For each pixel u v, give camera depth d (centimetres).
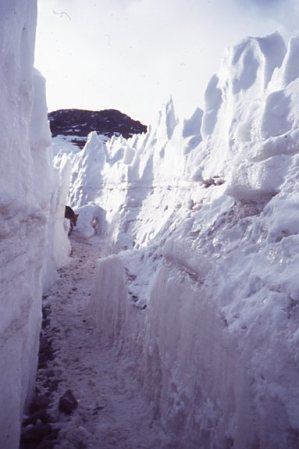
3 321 266
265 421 234
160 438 383
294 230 319
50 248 1108
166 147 1501
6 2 254
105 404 470
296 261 284
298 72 575
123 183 1855
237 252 370
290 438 214
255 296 297
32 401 463
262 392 241
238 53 835
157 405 429
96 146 2702
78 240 2022
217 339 319
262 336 260
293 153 405
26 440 383
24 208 307
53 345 666
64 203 1441
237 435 266
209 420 316
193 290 388
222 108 929
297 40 582
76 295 1013
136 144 2311
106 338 683
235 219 431
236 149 689
